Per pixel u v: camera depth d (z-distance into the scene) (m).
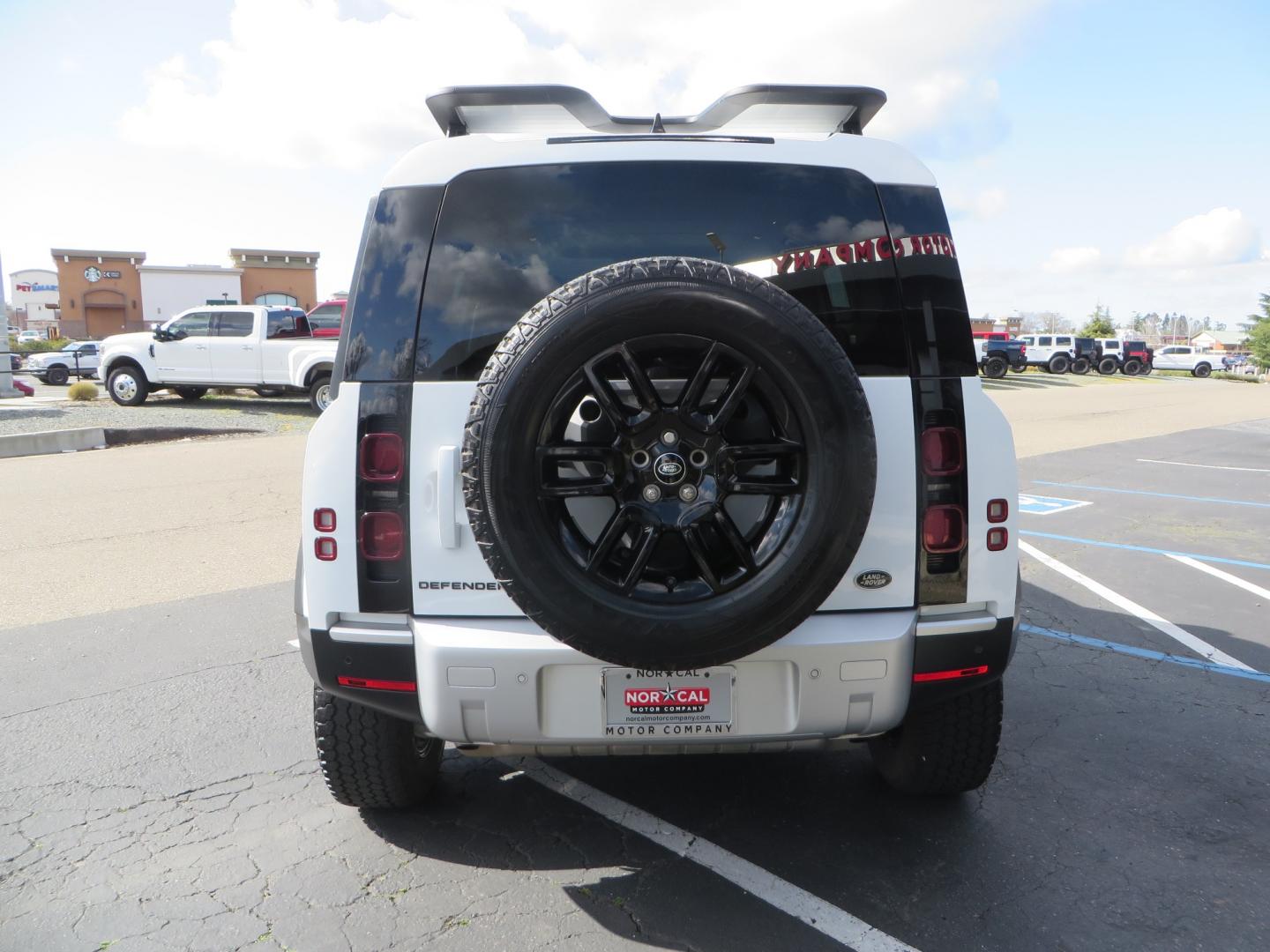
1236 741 3.70
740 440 2.39
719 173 2.55
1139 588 6.20
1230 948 2.38
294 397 21.92
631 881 2.67
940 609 2.50
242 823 3.04
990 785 3.29
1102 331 76.00
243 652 4.78
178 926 2.47
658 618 2.17
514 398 2.12
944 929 2.44
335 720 2.76
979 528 2.51
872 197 2.55
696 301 2.11
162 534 7.68
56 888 2.66
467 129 3.06
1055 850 2.86
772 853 2.82
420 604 2.42
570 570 2.18
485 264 2.48
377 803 2.98
